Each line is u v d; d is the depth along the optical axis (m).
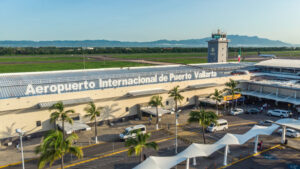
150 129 62.69
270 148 50.69
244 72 99.56
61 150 30.77
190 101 82.62
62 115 48.84
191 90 82.19
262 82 88.88
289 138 56.97
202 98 83.81
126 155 47.69
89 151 49.62
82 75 77.94
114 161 45.09
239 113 76.31
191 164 43.72
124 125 65.94
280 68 105.25
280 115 72.69
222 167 42.34
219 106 84.75
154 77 74.69
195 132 60.78
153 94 73.25
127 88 67.31
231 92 78.88
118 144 53.22
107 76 76.69
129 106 69.81
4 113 52.12
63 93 58.59
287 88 80.12
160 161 36.81
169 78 78.38
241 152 48.78
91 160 45.56
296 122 51.81
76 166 43.16
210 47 146.12
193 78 83.06
